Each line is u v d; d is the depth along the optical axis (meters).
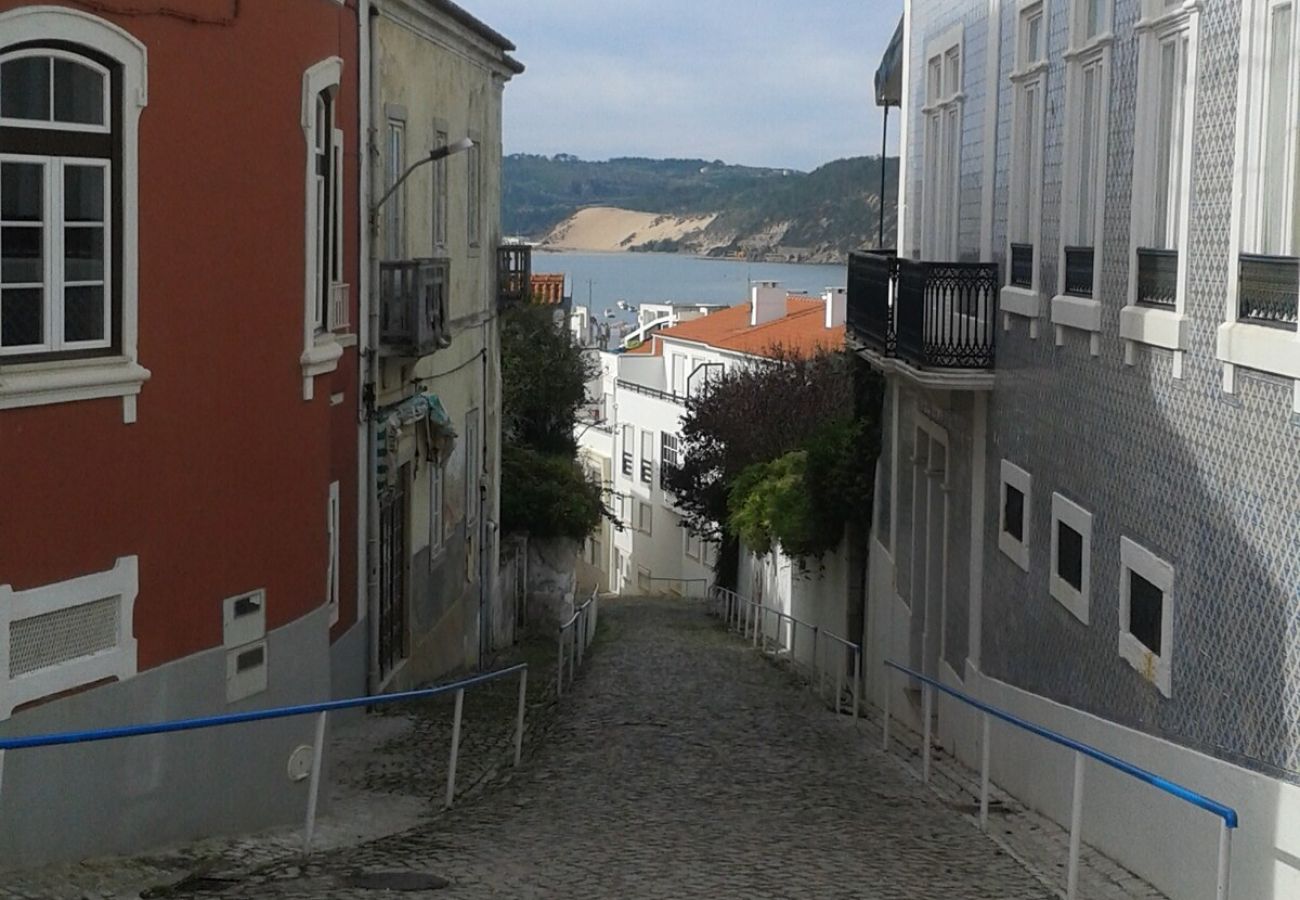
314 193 12.59
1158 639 11.71
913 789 15.73
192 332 11.16
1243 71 10.23
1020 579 16.00
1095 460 13.38
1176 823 10.87
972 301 17.58
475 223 26.56
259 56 11.70
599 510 36.53
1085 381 13.72
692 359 64.94
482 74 26.70
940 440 20.11
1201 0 11.02
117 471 10.58
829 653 28.23
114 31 10.30
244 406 11.75
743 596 41.03
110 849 10.65
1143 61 12.31
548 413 42.28
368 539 19.03
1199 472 10.88
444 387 24.25
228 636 11.66
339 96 17.53
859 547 26.80
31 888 9.60
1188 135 11.24
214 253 11.33
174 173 10.90
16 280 9.93
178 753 11.21
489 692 22.48
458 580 25.72
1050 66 15.20
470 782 15.34
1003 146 17.16
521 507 34.88
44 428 10.05
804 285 155.12
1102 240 13.30
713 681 26.48
